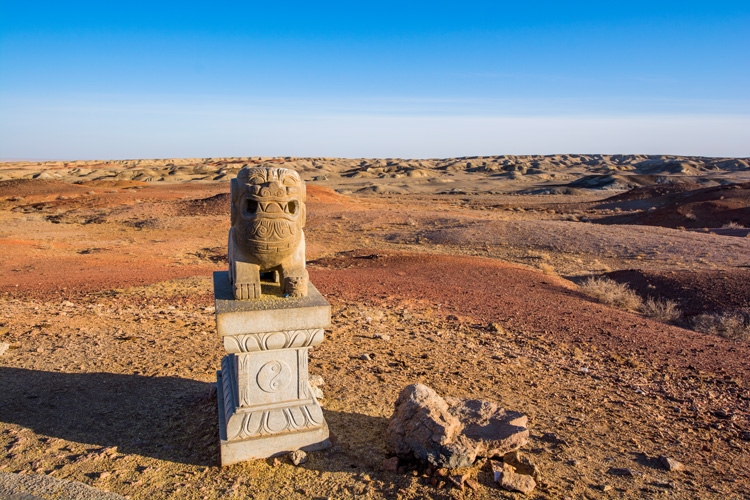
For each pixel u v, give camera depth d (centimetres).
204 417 543
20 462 457
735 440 563
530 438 534
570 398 670
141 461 464
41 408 566
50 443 492
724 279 1512
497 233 2855
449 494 412
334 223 3478
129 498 408
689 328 1217
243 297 467
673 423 604
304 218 482
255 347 453
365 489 427
